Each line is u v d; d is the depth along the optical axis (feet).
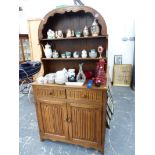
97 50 6.47
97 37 5.90
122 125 7.56
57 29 6.62
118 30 12.42
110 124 7.64
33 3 13.66
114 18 12.19
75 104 5.60
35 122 8.22
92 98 5.34
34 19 13.30
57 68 7.07
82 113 5.65
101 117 5.46
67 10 5.54
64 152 6.10
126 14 11.96
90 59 6.24
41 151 6.18
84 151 6.12
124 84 13.35
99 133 5.68
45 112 6.16
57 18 6.45
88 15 6.15
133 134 6.91
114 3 11.88
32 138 6.97
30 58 14.78
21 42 14.34
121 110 8.95
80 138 6.05
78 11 5.82
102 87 5.16
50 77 5.82
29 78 10.91
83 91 5.35
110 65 13.32
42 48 6.43
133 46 12.56
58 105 5.85
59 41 6.70
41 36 6.11
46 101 5.94
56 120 6.12
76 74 6.65
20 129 7.63
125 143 6.40
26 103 10.62
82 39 6.48
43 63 6.61
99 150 6.05
